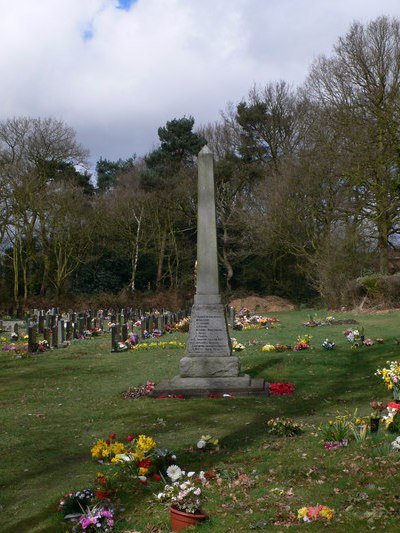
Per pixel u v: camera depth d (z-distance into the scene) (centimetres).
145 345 2370
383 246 3741
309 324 2941
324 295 4100
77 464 885
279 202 4312
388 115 3259
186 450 897
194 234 5928
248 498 654
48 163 5006
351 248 3875
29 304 4462
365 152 3394
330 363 1738
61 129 4981
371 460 721
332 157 3778
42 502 731
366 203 3659
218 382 1411
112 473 802
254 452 848
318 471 714
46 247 4969
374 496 614
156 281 5756
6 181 4584
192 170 5544
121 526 623
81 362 2044
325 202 4244
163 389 1405
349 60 3541
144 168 5947
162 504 669
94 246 5584
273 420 989
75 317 3359
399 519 551
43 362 2081
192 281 5666
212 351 1446
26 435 1077
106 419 1187
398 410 848
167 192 5497
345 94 3559
